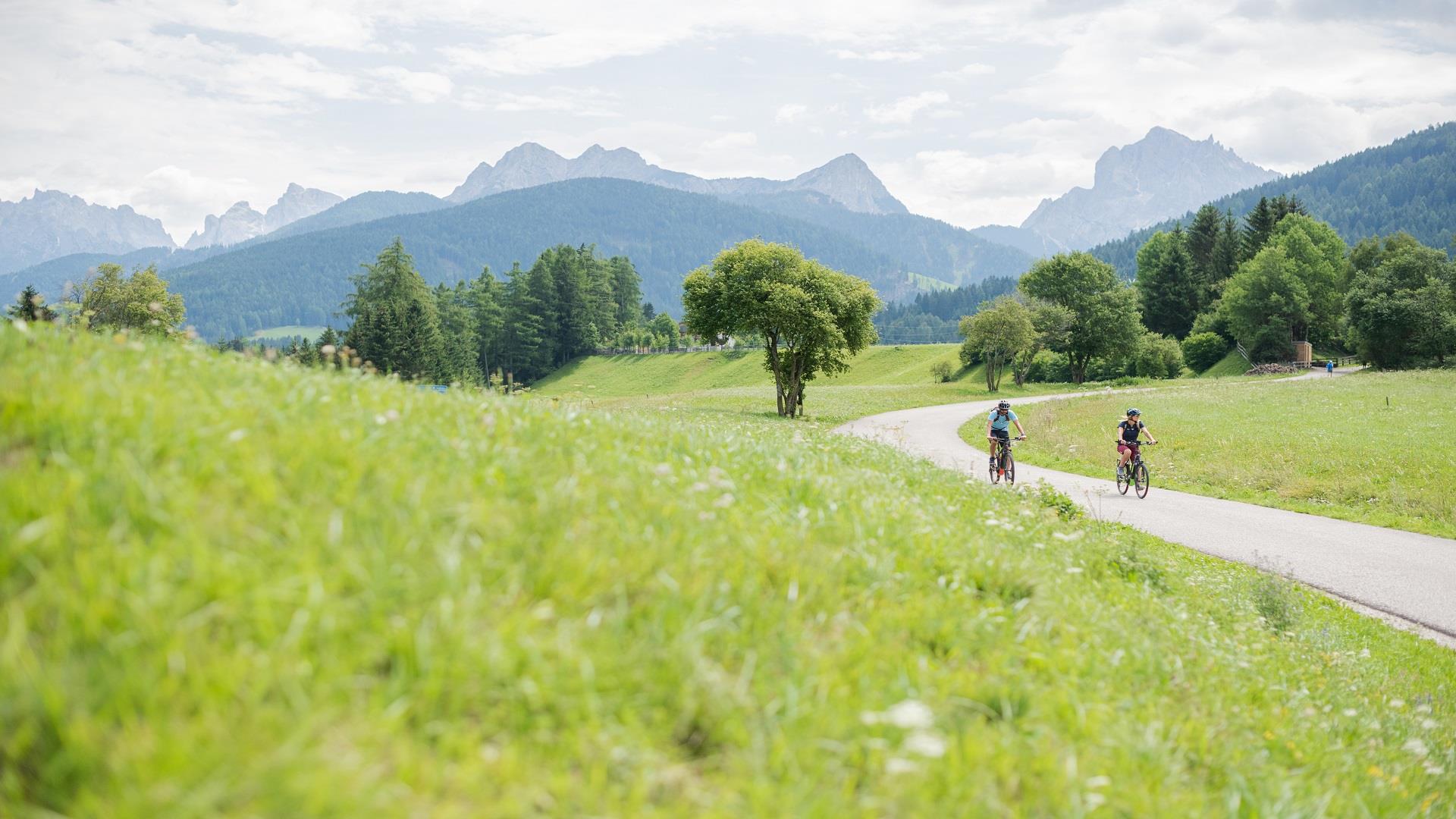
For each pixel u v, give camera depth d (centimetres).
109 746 226
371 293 12212
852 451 1263
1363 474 2597
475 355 15600
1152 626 687
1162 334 14212
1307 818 425
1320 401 4891
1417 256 10306
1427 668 1031
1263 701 642
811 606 446
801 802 288
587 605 364
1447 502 2180
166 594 275
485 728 283
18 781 218
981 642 475
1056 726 414
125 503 319
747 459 759
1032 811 340
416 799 243
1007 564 630
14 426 350
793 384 5584
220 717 243
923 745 301
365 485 402
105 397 401
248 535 327
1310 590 1392
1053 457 3409
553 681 302
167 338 706
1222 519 2052
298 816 221
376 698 268
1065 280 10869
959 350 15000
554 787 265
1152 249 15138
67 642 251
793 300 5153
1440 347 9256
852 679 383
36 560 276
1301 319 11856
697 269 5456
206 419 427
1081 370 11156
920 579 538
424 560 349
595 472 539
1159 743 436
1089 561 929
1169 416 4547
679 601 390
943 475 1282
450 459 480
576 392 1182
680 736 317
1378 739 697
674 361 16488
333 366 746
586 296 18325
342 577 316
